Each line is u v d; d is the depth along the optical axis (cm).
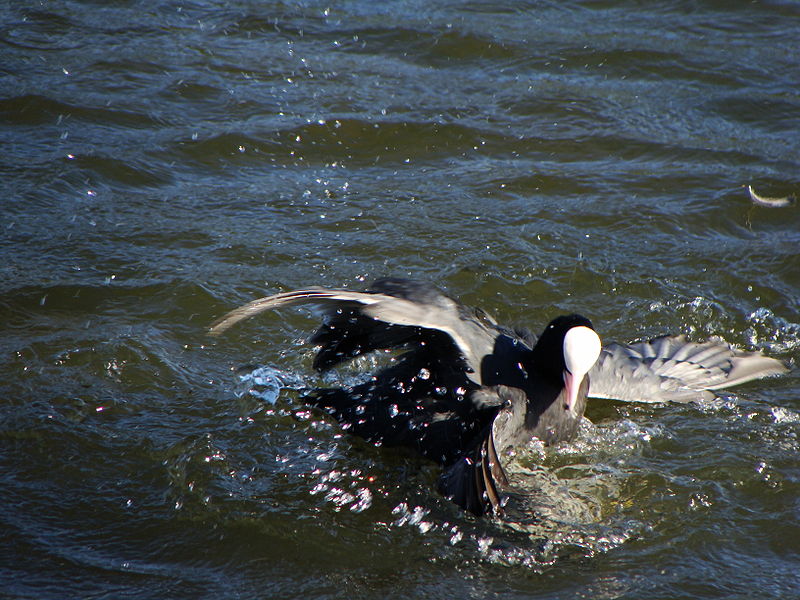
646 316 1084
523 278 1134
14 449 795
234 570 680
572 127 1520
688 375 980
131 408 873
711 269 1167
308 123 1466
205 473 786
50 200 1216
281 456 824
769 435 879
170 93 1524
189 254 1135
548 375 849
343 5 1953
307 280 1102
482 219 1258
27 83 1493
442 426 820
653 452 856
